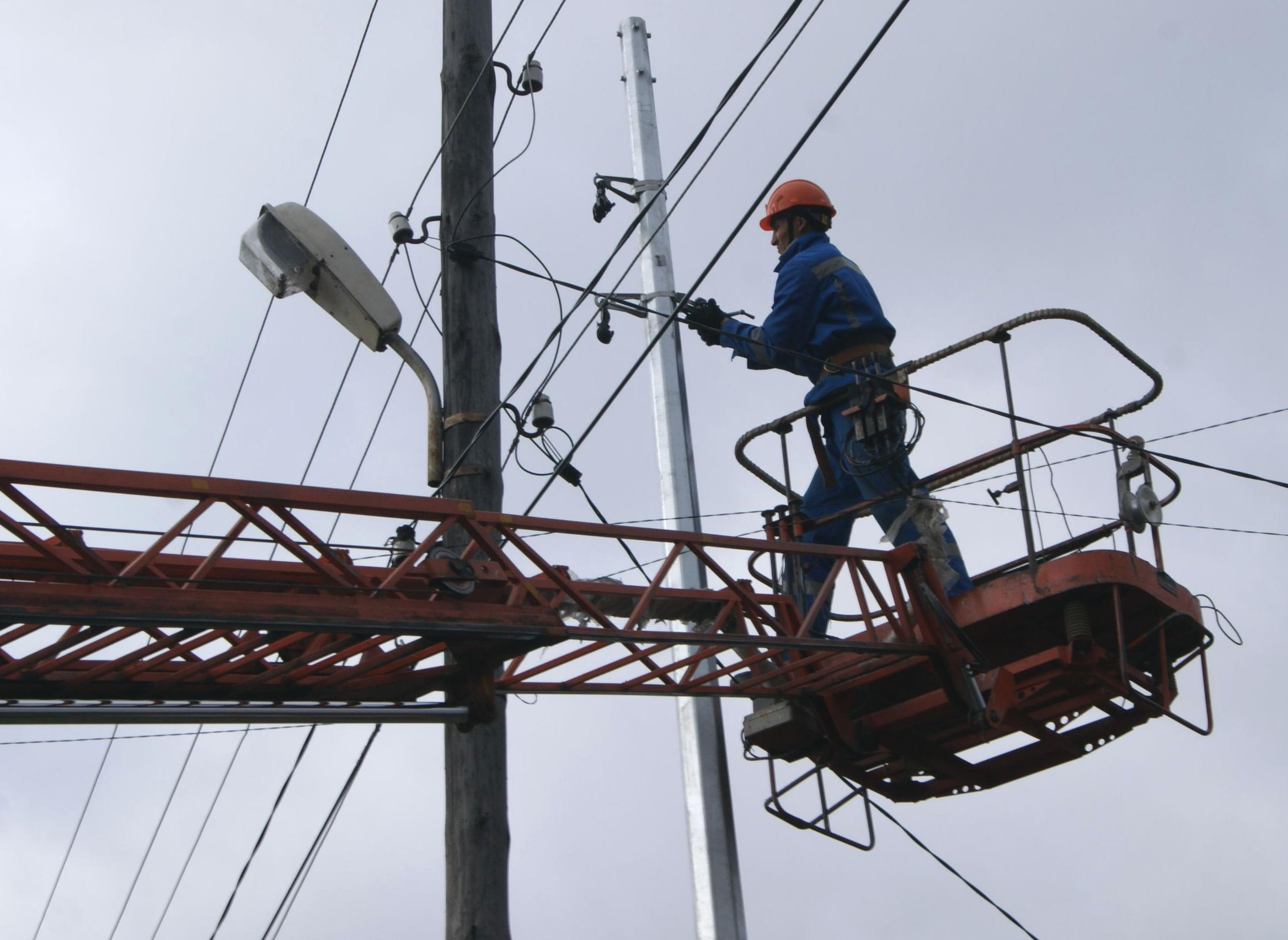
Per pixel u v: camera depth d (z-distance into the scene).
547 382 9.42
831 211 10.81
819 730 9.92
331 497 7.20
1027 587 9.45
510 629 7.68
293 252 8.43
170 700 7.63
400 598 7.53
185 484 6.80
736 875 9.54
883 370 9.79
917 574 9.34
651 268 11.17
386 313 8.40
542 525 8.02
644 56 12.05
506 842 8.26
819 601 9.15
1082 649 9.47
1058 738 10.24
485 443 8.92
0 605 6.48
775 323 10.05
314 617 7.16
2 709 6.92
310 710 7.52
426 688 8.07
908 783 11.00
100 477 6.64
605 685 8.79
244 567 7.61
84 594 6.67
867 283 10.12
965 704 9.40
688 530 10.20
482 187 9.59
